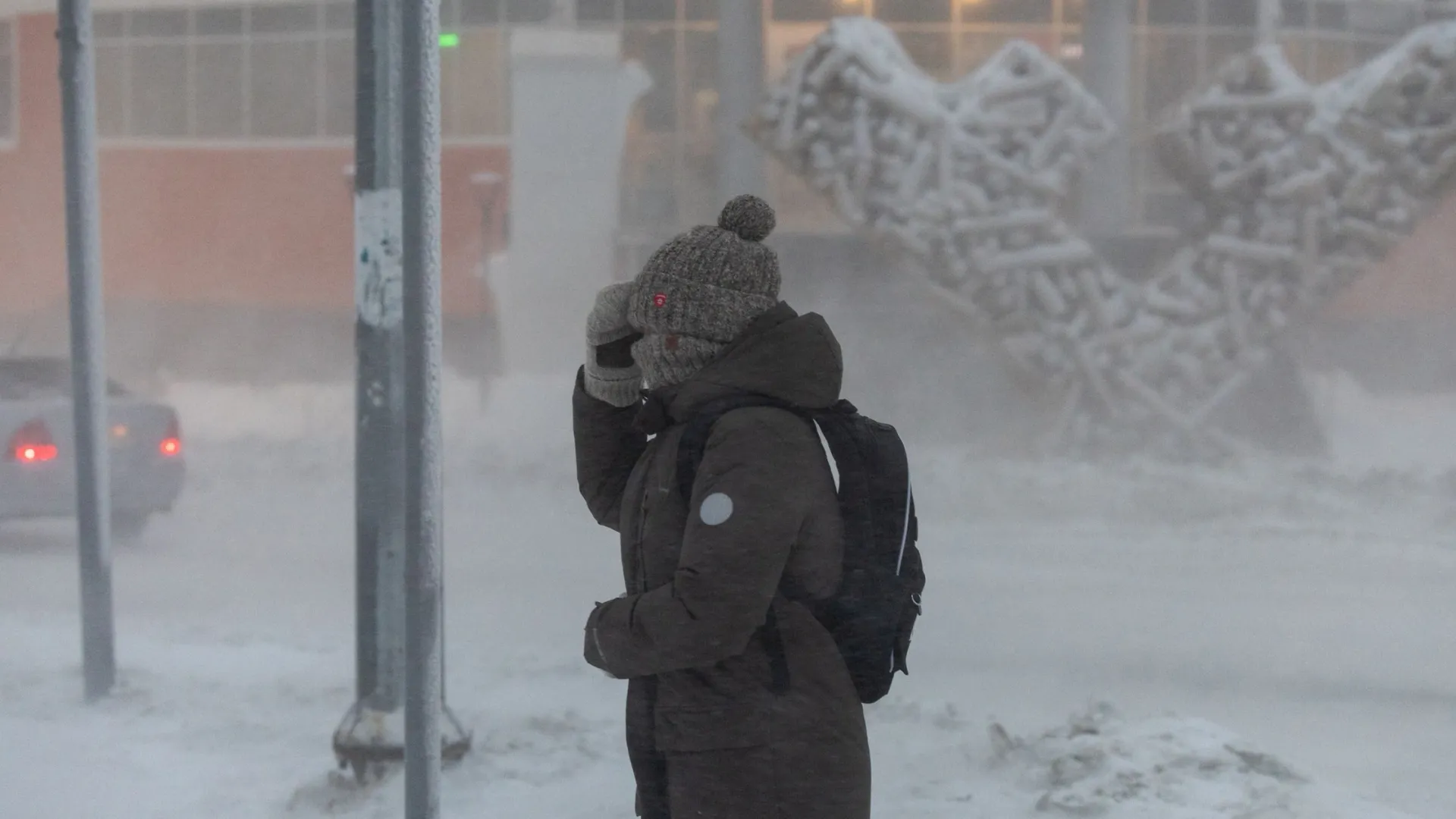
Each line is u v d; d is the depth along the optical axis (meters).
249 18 48.34
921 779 10.21
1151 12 42.75
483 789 9.95
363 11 9.96
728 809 5.21
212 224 48.75
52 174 50.44
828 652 5.31
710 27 42.28
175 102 49.25
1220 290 29.45
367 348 10.02
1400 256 40.34
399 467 10.03
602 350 6.00
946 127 28.83
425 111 7.73
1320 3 43.84
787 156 29.27
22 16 50.34
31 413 20.23
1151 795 9.41
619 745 10.97
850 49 28.78
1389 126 28.94
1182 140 29.73
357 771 9.87
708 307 5.41
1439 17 42.69
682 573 5.07
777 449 5.18
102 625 12.42
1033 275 29.06
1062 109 29.12
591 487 6.16
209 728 11.54
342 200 47.56
